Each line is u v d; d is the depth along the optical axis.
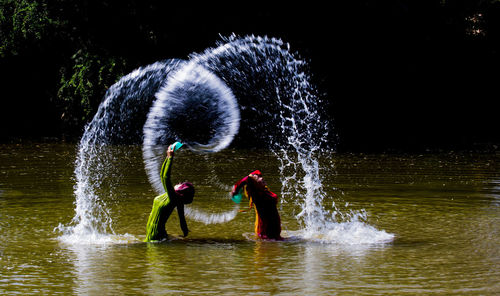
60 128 25.72
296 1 23.89
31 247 6.37
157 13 23.34
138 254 6.10
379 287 4.94
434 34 26.48
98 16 23.45
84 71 23.50
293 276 5.28
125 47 23.84
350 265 5.66
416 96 26.64
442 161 16.61
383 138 24.67
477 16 27.73
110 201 9.41
